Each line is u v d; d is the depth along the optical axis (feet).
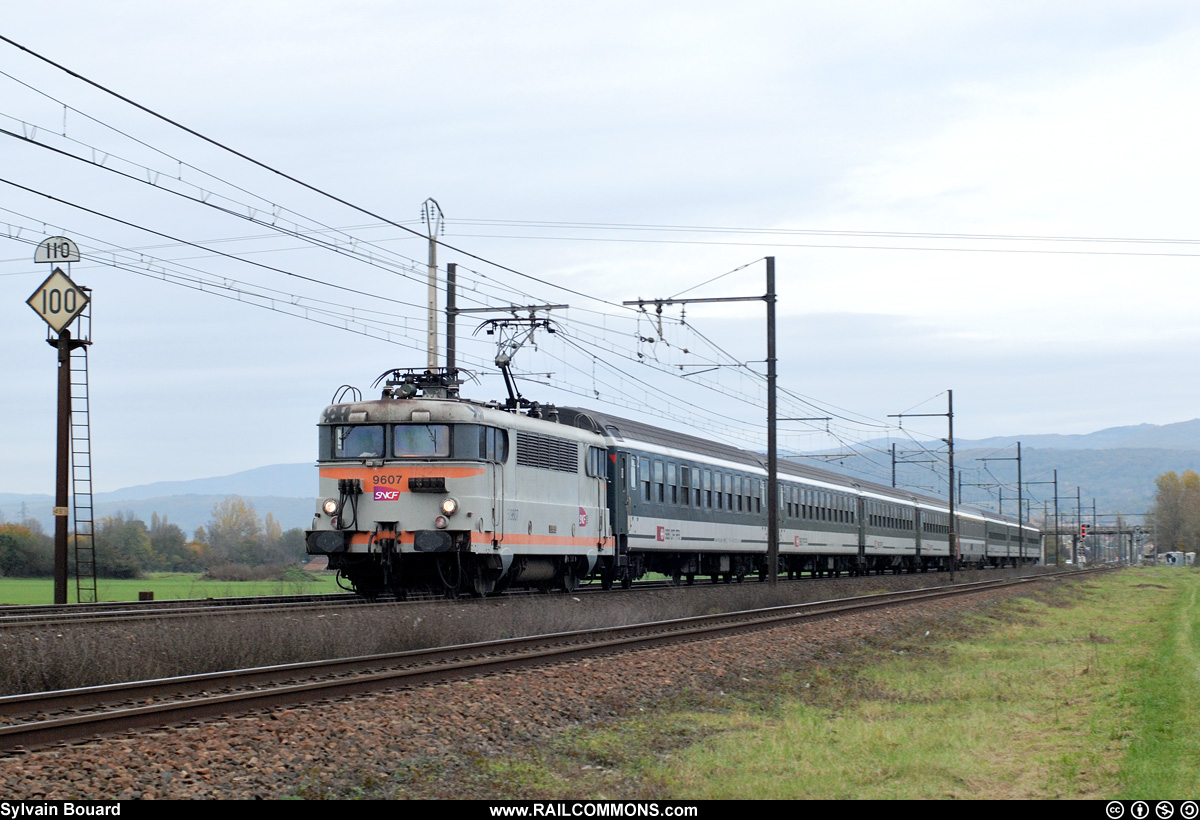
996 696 51.80
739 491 132.26
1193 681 52.21
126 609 72.18
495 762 34.17
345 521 75.25
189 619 55.47
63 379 78.43
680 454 116.26
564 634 61.41
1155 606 137.39
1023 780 33.37
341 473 75.72
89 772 28.96
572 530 90.12
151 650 46.39
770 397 105.09
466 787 31.14
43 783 27.76
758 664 58.44
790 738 39.42
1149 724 40.86
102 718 32.83
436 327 102.89
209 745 32.01
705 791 31.83
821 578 166.09
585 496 93.50
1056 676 58.49
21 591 121.90
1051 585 171.42
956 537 234.17
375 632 55.16
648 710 44.65
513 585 86.89
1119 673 57.82
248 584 150.20
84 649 43.78
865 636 74.74
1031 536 345.31
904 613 93.25
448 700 40.86
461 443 74.38
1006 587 151.84
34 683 41.34
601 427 100.78
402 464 74.43
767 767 34.96
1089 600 148.97
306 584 144.05
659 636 63.10
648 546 106.73
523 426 82.07
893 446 241.76
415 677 44.32
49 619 58.44
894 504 196.65
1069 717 44.96
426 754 33.99
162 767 29.89
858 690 53.57
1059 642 80.18
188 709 35.17
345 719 36.42
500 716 39.81
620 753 36.58
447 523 73.56
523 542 81.10
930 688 54.75
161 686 39.75
